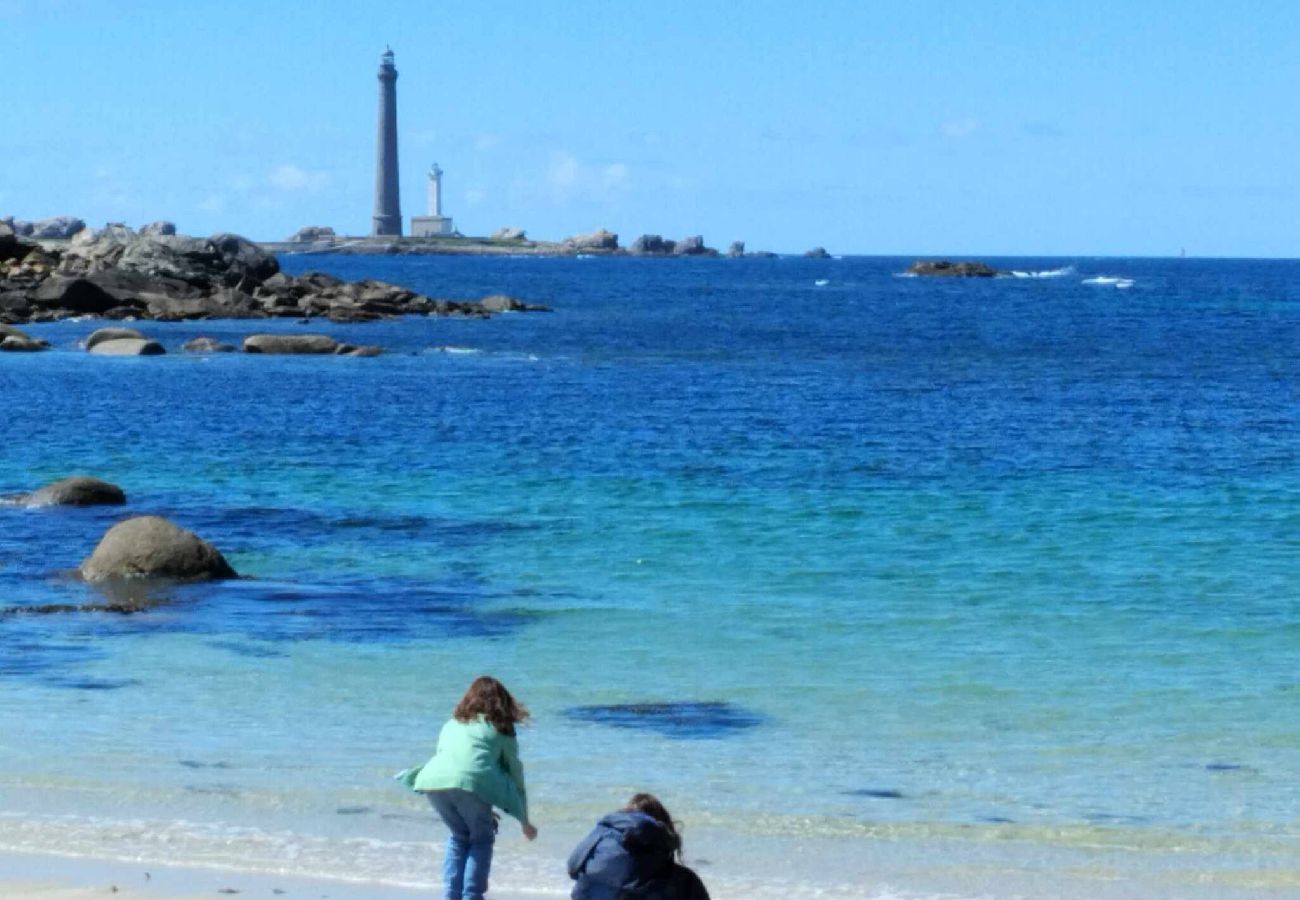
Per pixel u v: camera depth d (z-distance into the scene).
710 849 13.51
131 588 24.64
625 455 42.41
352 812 14.45
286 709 17.98
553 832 13.94
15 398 55.66
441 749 11.49
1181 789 15.34
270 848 13.38
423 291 174.88
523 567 26.83
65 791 14.95
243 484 36.75
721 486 36.66
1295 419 53.19
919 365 78.88
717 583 25.55
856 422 51.50
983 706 18.30
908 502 34.31
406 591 24.77
